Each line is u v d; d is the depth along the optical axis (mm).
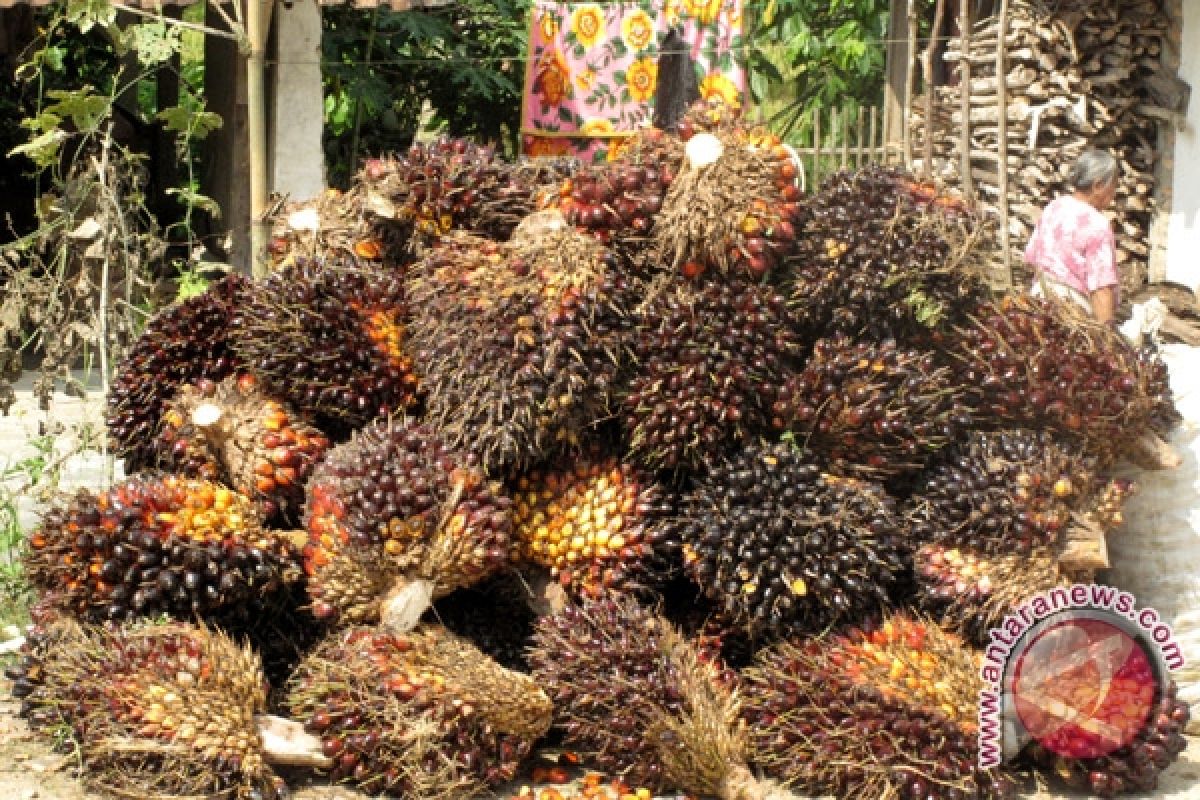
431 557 4504
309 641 4836
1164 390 5082
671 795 4480
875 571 4590
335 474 4574
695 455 4703
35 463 6512
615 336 4652
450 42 12047
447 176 5211
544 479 4754
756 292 4785
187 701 4332
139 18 11289
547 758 4629
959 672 4496
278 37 9961
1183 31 9344
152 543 4566
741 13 9508
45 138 6492
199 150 11898
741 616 4594
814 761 4453
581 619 4602
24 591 6066
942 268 4785
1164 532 5164
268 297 4930
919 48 9820
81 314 6664
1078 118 9047
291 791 4391
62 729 4582
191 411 4992
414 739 4301
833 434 4762
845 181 4953
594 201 4848
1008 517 4660
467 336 4672
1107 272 6555
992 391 4898
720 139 4879
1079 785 4547
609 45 9852
